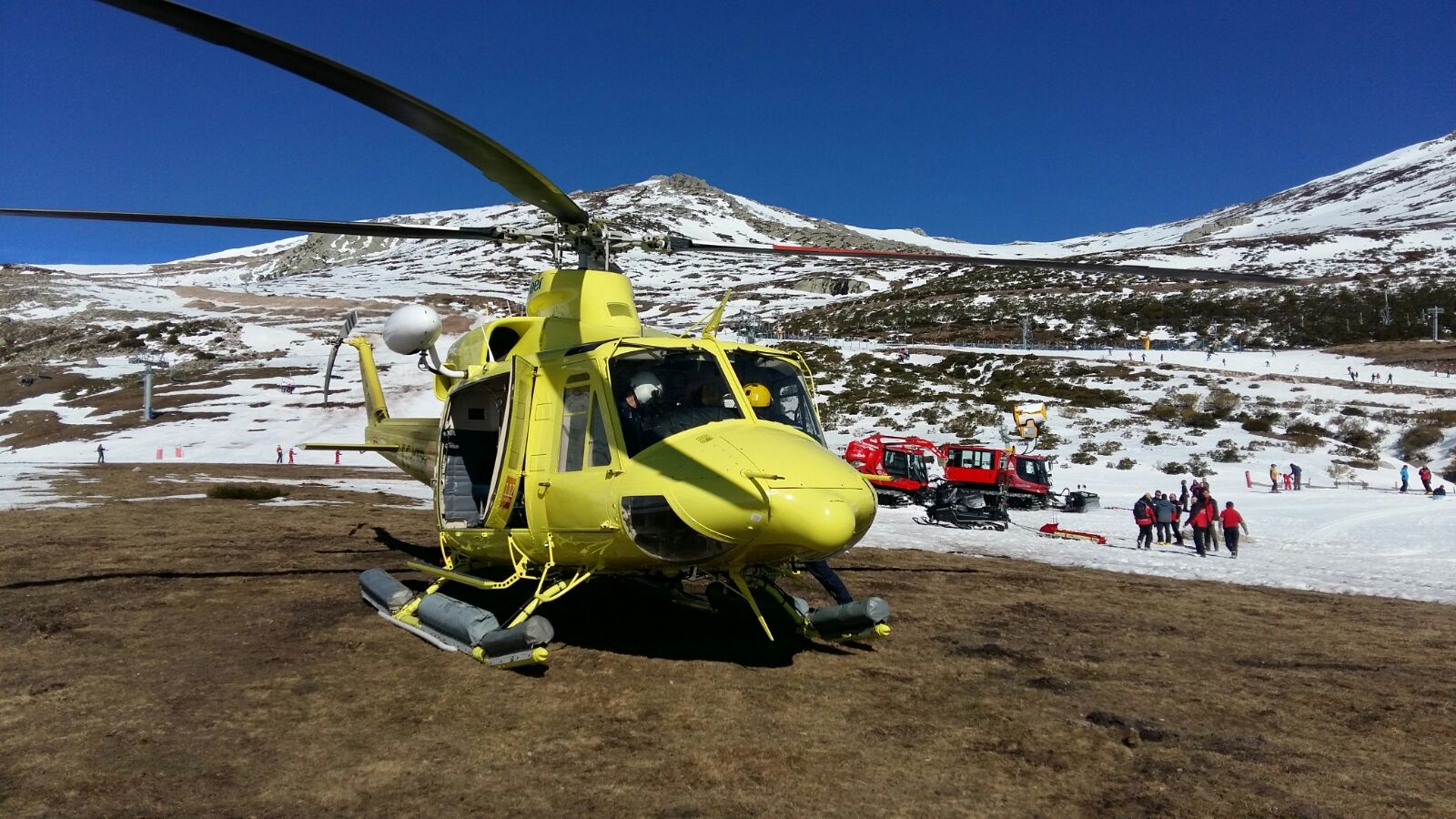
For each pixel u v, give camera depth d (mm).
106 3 3486
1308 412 44844
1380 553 17875
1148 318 82875
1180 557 16938
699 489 5590
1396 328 71188
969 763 4484
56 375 64188
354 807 3664
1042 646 7469
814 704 5402
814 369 62406
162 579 8859
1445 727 5438
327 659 6055
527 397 6863
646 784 4020
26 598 7797
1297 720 5527
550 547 6473
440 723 4805
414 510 18047
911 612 8820
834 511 5453
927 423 47625
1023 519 24484
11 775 3891
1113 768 4496
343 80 4152
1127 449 41531
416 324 7109
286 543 11867
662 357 6500
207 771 4023
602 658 6297
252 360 68688
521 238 7125
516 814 3641
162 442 47062
